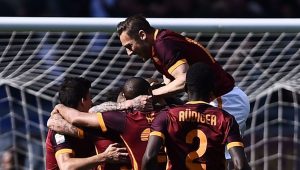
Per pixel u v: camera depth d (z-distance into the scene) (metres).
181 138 12.86
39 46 17.42
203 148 12.85
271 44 17.53
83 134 13.69
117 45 17.45
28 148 20.00
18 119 20.22
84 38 17.55
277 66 17.92
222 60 17.70
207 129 12.88
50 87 18.48
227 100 16.34
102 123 13.40
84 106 14.30
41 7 28.78
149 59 16.22
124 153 13.55
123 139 13.43
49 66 17.80
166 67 14.30
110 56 17.67
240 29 16.67
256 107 19.41
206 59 14.59
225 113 12.99
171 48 14.26
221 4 28.39
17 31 16.55
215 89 14.80
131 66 17.78
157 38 14.40
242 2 28.50
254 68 17.89
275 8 28.73
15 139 20.19
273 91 19.48
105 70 17.83
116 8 28.61
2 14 28.53
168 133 12.85
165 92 14.01
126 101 13.74
